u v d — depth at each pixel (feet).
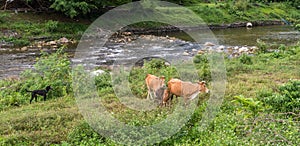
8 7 89.81
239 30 107.96
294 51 59.82
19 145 20.93
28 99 32.45
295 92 25.77
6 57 62.59
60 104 29.40
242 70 44.06
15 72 50.93
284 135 19.35
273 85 34.63
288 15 137.49
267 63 49.98
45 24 84.23
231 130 21.02
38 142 21.29
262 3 144.46
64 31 84.48
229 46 75.20
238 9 127.24
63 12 90.48
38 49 70.74
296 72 42.47
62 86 33.71
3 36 75.51
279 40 84.84
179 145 19.44
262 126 20.57
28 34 79.05
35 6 92.38
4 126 23.76
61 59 38.70
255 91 31.63
